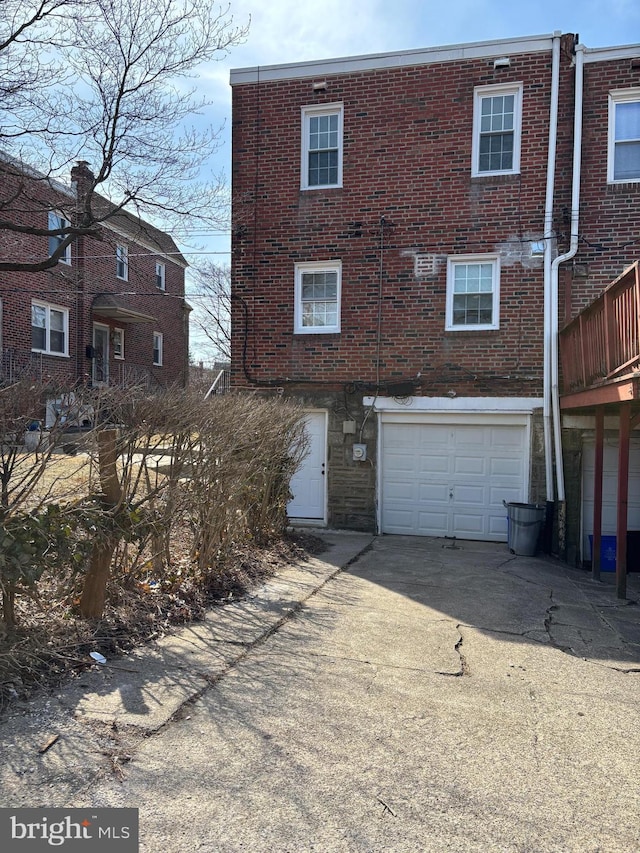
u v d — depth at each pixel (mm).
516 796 2973
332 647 4938
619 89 9992
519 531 9703
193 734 3371
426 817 2764
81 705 3582
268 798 2834
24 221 14953
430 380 10750
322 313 11305
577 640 5559
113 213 9484
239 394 8664
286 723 3580
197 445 5852
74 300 18438
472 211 10539
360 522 11148
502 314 10461
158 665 4273
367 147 10898
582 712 3994
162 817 2650
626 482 7328
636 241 9969
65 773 2908
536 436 10320
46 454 4020
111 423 4770
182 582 5941
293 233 11242
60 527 4027
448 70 10547
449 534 10969
